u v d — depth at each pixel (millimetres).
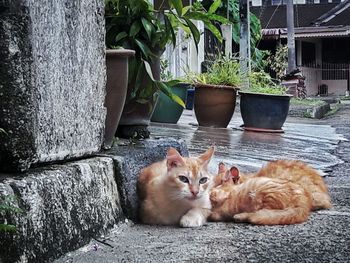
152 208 2541
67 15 2230
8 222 1661
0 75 1850
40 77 2012
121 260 1933
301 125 8625
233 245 2143
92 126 2484
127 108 3258
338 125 9125
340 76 23750
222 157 4375
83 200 2139
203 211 2584
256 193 2611
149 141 3182
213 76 6688
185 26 3639
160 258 1962
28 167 1941
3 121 1855
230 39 11750
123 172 2545
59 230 1926
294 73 15266
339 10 24438
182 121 7035
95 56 2510
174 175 2496
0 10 1846
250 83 7316
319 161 4891
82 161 2344
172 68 8922
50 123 2094
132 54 2836
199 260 1936
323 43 23969
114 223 2383
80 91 2361
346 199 3219
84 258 1947
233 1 13133
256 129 6672
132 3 3225
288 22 17484
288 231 2379
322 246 2123
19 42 1878
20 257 1693
